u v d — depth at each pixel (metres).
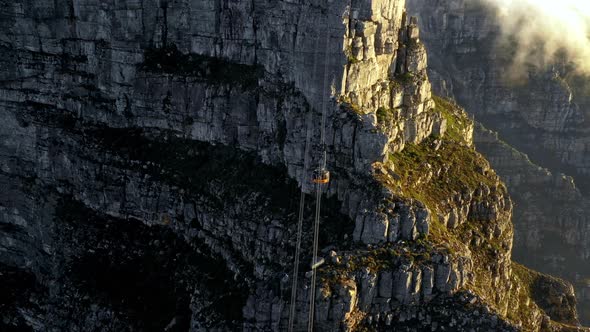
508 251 181.00
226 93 173.50
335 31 156.75
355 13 159.88
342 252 145.75
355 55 160.12
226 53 177.75
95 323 172.12
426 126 180.50
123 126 190.25
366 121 153.25
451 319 145.75
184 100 180.38
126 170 183.12
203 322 153.38
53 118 198.75
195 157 178.38
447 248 148.62
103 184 186.00
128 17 185.62
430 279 145.62
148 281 172.38
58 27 199.00
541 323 182.88
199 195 171.62
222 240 164.88
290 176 160.12
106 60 191.12
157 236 178.00
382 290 144.00
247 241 158.12
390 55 173.12
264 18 169.25
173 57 185.50
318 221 152.00
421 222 149.75
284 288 142.88
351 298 140.00
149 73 184.50
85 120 195.62
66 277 182.50
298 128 159.00
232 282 157.62
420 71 179.88
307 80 159.12
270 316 143.00
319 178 154.00
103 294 175.00
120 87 189.38
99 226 185.50
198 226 171.12
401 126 172.00
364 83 163.00
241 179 167.00
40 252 194.75
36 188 199.25
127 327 167.38
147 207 179.38
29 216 199.88
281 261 150.50
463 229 170.38
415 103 176.50
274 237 154.38
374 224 146.00
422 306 146.38
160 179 178.62
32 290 192.12
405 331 144.38
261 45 171.00
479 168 183.00
